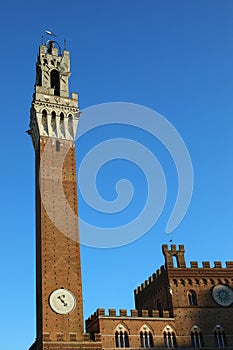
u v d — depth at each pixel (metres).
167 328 96.62
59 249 96.19
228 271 106.81
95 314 95.62
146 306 114.56
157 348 93.69
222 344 97.69
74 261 96.00
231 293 103.88
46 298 90.44
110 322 93.56
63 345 86.56
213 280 104.88
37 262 99.38
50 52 124.00
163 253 107.25
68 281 93.62
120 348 91.38
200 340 97.19
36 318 95.12
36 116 110.12
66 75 119.94
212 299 102.31
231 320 100.62
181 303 100.56
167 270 104.38
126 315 95.81
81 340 88.25
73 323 89.62
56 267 94.19
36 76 121.50
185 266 105.56
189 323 98.31
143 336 94.38
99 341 89.06
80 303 92.19
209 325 99.00
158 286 108.44
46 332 87.06
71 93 116.12
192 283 103.62
